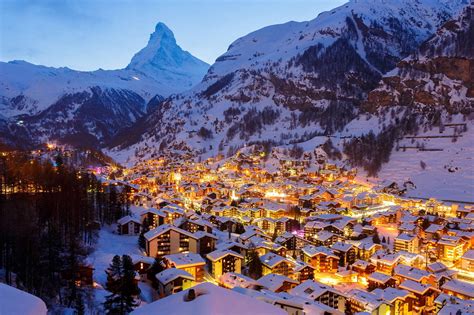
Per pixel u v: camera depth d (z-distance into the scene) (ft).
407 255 320.09
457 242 363.35
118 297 160.56
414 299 246.68
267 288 222.69
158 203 440.86
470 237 383.65
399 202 562.25
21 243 180.45
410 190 621.72
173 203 494.18
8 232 182.60
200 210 491.72
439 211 514.68
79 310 152.87
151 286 235.61
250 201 531.91
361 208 535.60
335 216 438.40
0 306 30.45
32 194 285.02
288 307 173.99
